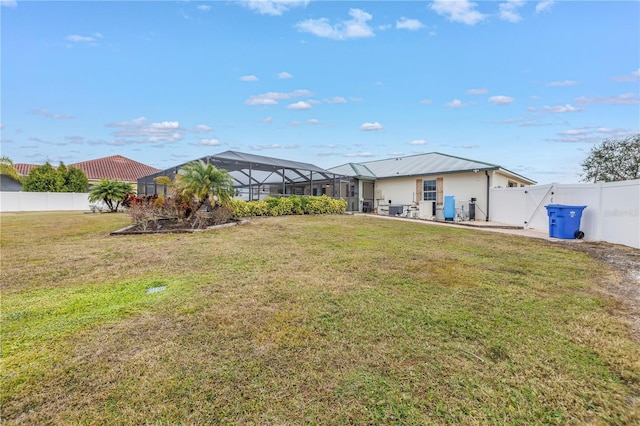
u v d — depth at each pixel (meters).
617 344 2.74
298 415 1.92
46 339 2.81
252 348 2.66
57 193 24.73
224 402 2.03
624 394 2.12
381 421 1.87
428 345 2.72
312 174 20.55
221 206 11.38
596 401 2.05
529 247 7.36
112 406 1.99
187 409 1.97
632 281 4.61
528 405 2.01
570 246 7.56
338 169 25.12
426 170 19.14
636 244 7.27
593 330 3.00
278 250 6.66
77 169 26.91
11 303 3.69
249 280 4.55
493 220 15.32
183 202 10.57
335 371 2.35
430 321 3.18
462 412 1.95
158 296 3.90
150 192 20.33
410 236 8.88
